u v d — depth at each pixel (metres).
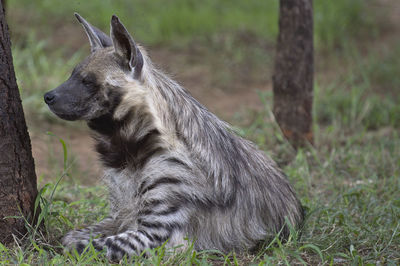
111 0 20.89
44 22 19.77
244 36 20.88
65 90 6.99
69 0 21.11
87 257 6.47
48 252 6.94
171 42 20.03
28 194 7.09
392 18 24.06
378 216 8.32
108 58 7.07
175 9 22.22
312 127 11.95
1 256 6.54
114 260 6.64
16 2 20.92
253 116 14.28
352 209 8.91
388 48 20.12
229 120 14.13
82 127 13.40
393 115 13.66
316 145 12.40
